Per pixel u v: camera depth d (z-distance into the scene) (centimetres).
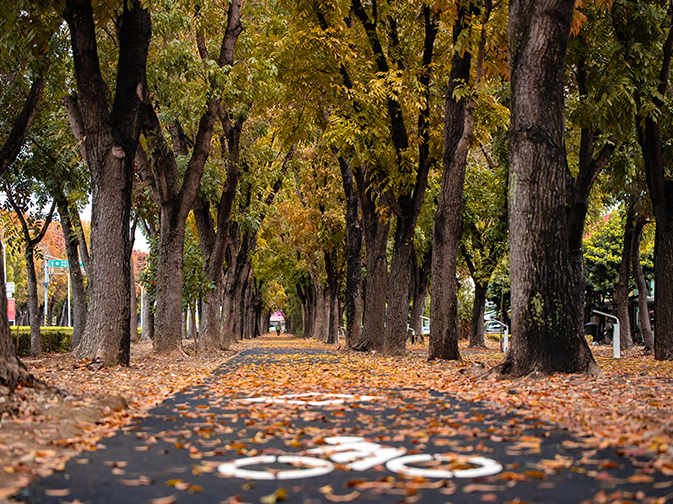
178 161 2145
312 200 3225
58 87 1627
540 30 1094
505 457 486
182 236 1825
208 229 2416
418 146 1984
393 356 1939
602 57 1717
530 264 1087
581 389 919
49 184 2084
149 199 2441
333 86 1869
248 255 3241
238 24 1889
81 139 1445
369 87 1759
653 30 1698
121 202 1366
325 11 1862
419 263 3578
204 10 1842
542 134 1093
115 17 1483
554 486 402
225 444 548
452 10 1530
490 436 569
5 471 424
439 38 1942
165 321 1809
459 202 1692
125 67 1399
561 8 1094
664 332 1722
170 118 1758
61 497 388
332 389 978
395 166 1902
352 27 2000
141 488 409
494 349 2908
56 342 2822
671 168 1788
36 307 2283
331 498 381
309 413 716
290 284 5575
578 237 1823
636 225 2383
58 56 1571
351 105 1848
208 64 1670
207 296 2355
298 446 537
